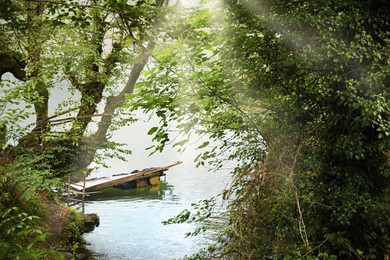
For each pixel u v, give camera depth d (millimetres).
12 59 11891
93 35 11539
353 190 4836
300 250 4973
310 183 5250
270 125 6031
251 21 5445
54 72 11109
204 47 5379
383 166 5246
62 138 11344
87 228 15188
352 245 4980
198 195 23469
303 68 4980
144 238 14547
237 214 5363
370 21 5000
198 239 13766
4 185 8945
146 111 5371
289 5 5430
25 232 7066
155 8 5609
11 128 8688
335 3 5102
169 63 5121
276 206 5215
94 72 12070
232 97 6129
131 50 12094
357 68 5039
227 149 6828
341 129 5156
